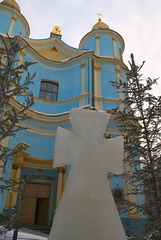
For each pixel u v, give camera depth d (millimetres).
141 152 6340
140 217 11555
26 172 12945
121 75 17516
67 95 16609
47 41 19406
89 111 2539
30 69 16031
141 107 6820
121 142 2521
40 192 13633
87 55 17281
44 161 12758
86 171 2174
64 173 12516
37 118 14156
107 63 17781
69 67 17984
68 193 2086
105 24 21453
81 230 1844
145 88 6840
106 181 2221
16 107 12406
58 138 2396
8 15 17516
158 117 6457
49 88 17203
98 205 1998
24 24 18625
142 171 6285
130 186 12539
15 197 10492
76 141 2365
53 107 15758
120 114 7422
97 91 16266
